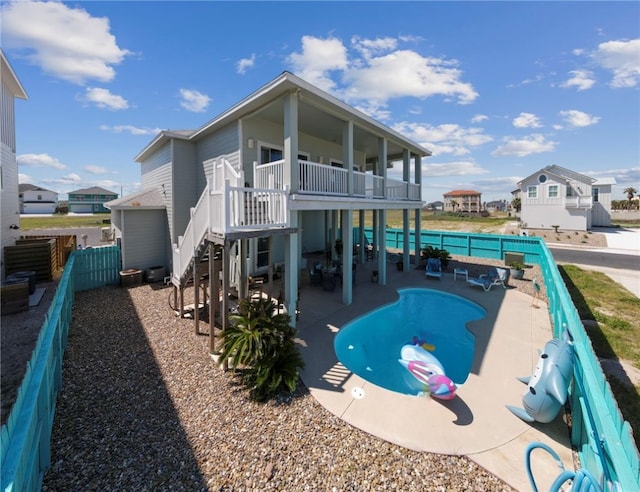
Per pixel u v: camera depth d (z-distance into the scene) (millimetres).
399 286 10547
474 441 3395
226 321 5156
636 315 7195
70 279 7223
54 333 3740
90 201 56438
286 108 6805
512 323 7211
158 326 6648
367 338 7121
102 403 3959
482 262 13523
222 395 4203
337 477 2895
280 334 4668
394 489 2773
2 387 4156
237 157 8984
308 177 7215
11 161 9562
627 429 2016
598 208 28375
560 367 3475
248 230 5434
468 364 5906
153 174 12734
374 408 3996
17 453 2021
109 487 2719
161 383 4465
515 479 2889
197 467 2977
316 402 4109
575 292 9070
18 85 9484
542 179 25672
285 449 3240
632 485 1825
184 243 6801
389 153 14938
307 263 12758
